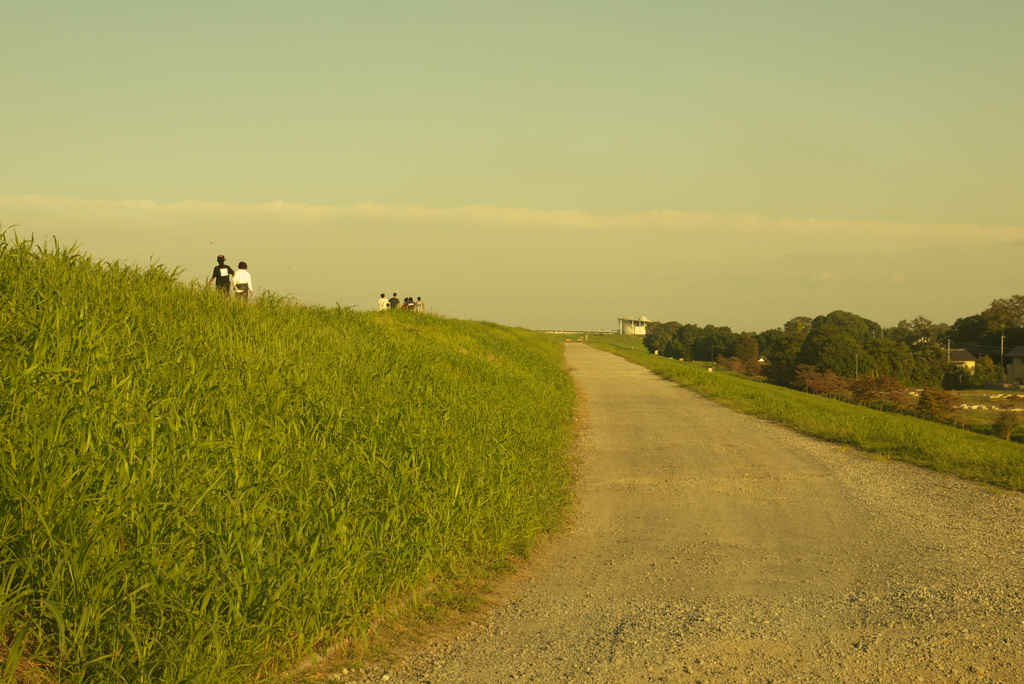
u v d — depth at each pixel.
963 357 101.88
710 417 17.88
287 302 13.19
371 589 4.75
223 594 3.74
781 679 4.15
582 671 4.27
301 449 5.86
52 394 4.84
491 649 4.62
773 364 88.00
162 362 6.49
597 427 16.03
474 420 10.05
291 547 4.46
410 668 4.25
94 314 6.76
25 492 3.74
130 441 4.44
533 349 35.94
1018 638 4.80
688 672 4.26
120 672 3.26
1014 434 38.41
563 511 8.84
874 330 157.38
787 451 13.19
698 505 9.30
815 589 6.02
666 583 6.23
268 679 3.83
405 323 22.97
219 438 5.41
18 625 3.37
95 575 3.53
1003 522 8.37
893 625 5.08
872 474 11.20
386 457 6.58
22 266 7.04
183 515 4.09
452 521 6.34
